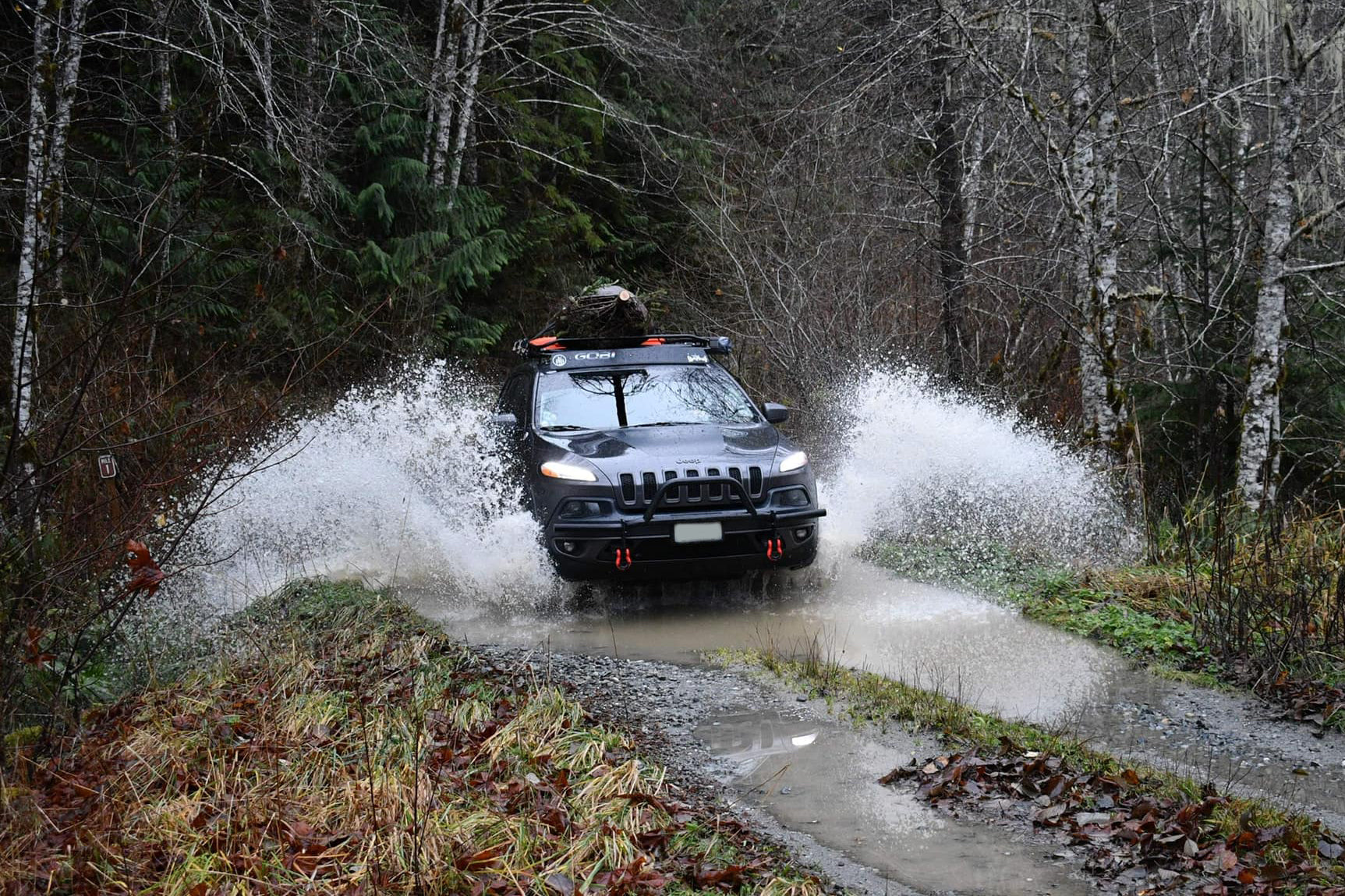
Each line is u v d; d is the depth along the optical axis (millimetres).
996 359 13078
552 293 19406
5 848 3545
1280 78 9578
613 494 7434
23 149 9164
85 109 11602
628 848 3961
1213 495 9617
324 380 13586
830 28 15203
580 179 21672
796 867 4098
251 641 6383
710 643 6969
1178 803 4578
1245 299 11289
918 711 5645
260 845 3775
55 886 3482
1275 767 5113
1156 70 12203
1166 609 7508
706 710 5777
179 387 9766
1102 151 10914
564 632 7223
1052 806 4574
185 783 4301
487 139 19641
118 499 5902
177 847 3787
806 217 15516
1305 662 6391
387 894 3584
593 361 9180
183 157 6773
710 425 8414
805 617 7539
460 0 15914
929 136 13516
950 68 12914
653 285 20453
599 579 7484
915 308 14219
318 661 6176
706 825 4383
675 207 22141
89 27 12523
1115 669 6504
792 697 5926
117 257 10641
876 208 15508
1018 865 4137
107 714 5176
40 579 4980
